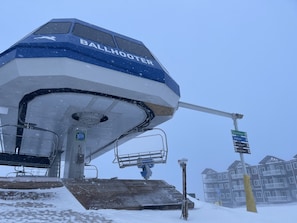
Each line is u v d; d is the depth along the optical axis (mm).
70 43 10812
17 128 17391
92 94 12289
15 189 7410
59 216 5484
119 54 12156
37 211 5762
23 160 14570
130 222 5473
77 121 15594
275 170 69750
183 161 6898
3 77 10992
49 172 19219
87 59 10891
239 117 13727
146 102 13430
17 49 10594
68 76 10492
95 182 8664
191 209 7898
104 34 12922
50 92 12031
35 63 10398
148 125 16984
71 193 7484
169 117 15695
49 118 15508
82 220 5297
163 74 12977
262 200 70562
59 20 12422
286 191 66875
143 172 12648
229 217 7207
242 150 11938
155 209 7457
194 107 14305
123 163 13312
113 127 17531
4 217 5059
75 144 15297
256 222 7016
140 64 12453
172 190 9117
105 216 5789
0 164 14141
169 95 13344
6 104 13203
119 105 13766
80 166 14891
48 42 10688
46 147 22016
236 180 77125
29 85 11320
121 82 11625
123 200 7434
